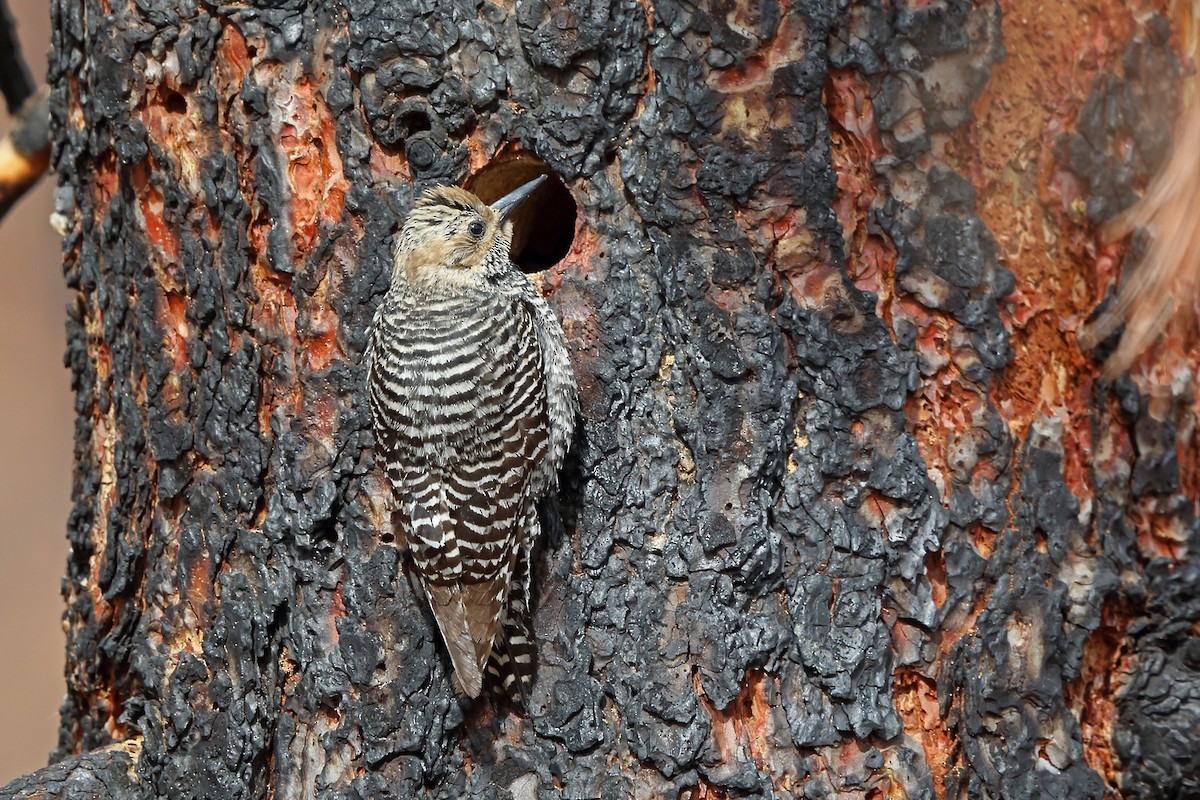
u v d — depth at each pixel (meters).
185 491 10.41
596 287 9.96
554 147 9.84
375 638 9.91
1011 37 9.56
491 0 9.75
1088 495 9.98
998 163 9.68
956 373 9.76
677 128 9.59
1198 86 9.73
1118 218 9.73
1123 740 10.16
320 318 10.07
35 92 14.11
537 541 9.95
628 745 9.72
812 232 9.57
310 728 10.04
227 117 9.99
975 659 9.75
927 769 9.66
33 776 10.54
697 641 9.57
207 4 9.84
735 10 9.42
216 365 10.20
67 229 11.26
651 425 9.91
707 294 9.70
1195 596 10.06
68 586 11.73
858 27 9.48
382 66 9.77
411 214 9.85
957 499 9.75
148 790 10.47
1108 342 9.83
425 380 9.82
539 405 9.88
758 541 9.57
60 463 23.67
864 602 9.64
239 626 10.12
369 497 10.03
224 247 10.07
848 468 9.70
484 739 9.91
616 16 9.60
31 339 24.28
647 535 9.84
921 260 9.66
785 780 9.58
